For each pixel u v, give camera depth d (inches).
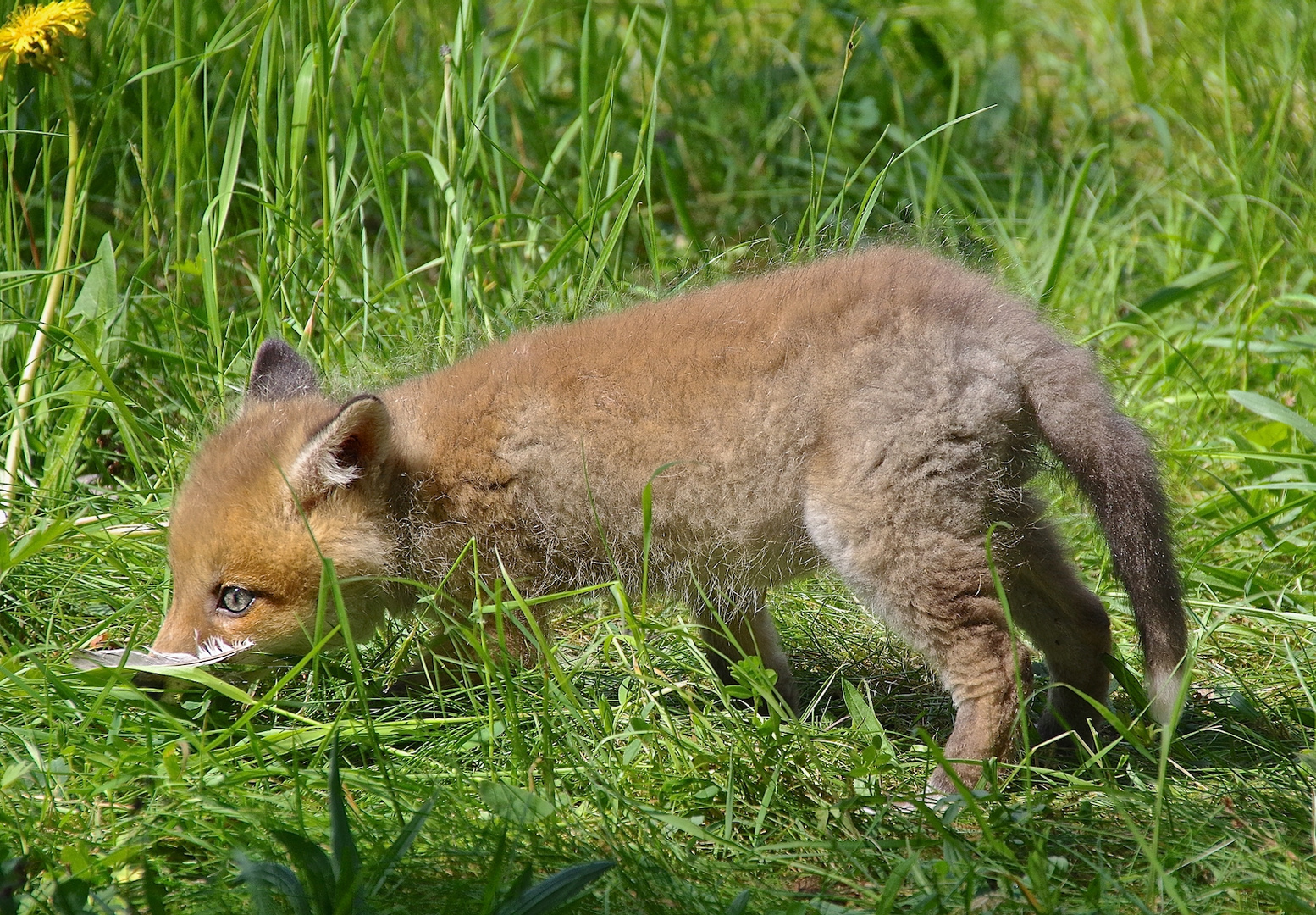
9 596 298.8
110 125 399.5
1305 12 570.6
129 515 326.6
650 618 315.9
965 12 665.0
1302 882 215.5
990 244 485.1
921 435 262.7
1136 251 508.4
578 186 491.5
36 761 229.9
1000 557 273.7
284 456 285.1
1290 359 433.7
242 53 462.0
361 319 393.7
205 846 213.8
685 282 388.8
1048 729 296.2
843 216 477.4
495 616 293.4
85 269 412.5
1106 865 227.3
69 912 182.4
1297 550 345.4
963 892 207.6
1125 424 275.1
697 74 572.1
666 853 221.1
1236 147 524.7
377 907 197.9
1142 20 612.1
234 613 285.9
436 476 291.4
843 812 235.8
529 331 327.6
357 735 253.9
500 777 247.3
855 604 347.9
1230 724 283.7
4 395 358.9
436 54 466.9
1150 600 268.2
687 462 280.1
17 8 374.3
